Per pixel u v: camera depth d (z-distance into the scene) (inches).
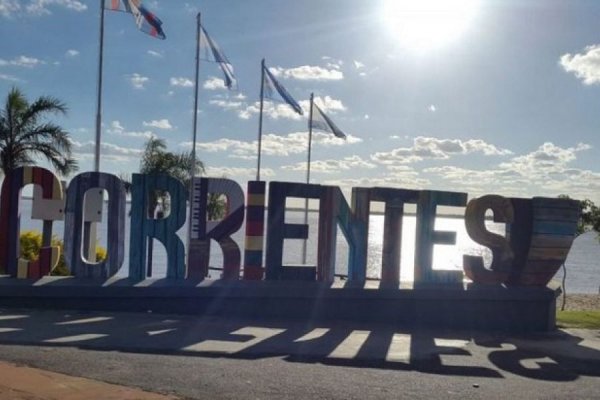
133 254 515.5
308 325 491.2
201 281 515.2
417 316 538.6
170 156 1095.0
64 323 435.5
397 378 339.9
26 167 503.8
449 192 565.0
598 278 2063.2
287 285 517.3
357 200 551.8
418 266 560.7
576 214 575.5
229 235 527.8
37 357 337.7
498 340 493.0
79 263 508.7
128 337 402.0
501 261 567.2
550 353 449.4
